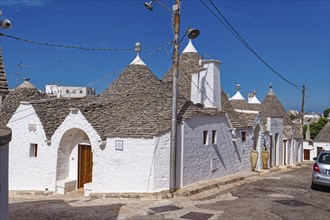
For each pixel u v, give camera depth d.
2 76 9.20
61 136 14.45
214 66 17.09
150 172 12.37
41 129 14.89
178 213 9.07
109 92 17.50
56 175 14.56
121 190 12.62
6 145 5.99
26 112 15.34
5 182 5.97
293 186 13.57
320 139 45.44
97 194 12.30
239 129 17.88
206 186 13.23
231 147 17.12
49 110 15.81
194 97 17.27
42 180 14.77
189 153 13.68
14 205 10.72
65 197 13.32
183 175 13.23
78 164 14.98
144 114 13.95
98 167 13.09
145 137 12.45
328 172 12.19
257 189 12.80
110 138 12.93
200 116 14.50
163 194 11.77
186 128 13.51
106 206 10.03
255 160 18.77
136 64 18.09
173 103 12.23
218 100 17.33
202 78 17.14
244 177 16.33
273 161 23.02
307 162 31.77
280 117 24.14
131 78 17.58
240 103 26.94
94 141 13.26
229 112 18.84
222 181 14.58
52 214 9.04
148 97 15.98
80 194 13.99
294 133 27.86
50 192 14.27
